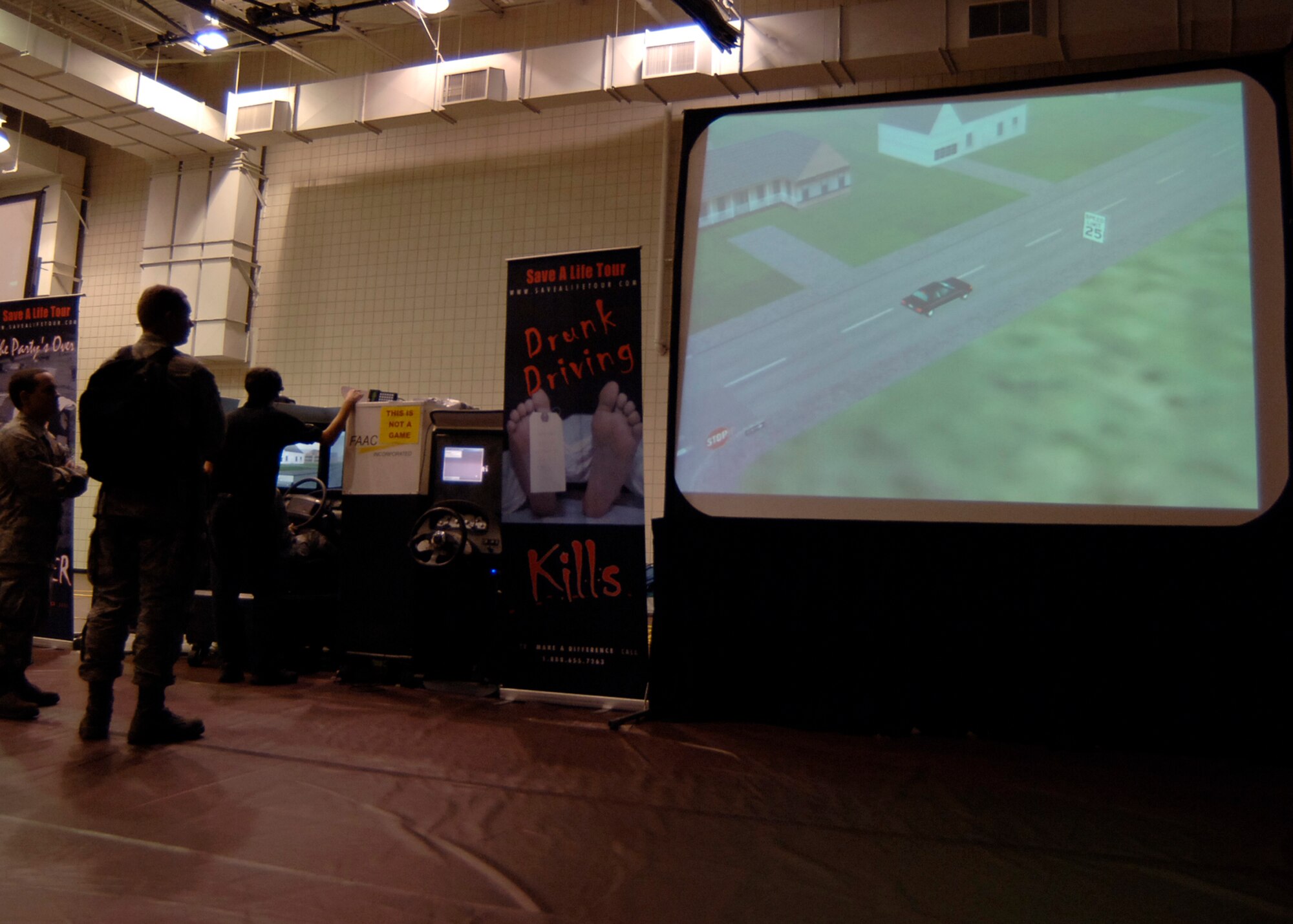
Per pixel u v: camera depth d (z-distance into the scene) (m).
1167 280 3.51
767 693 3.71
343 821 2.34
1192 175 3.57
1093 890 2.02
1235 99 3.57
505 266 8.88
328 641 4.89
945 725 3.51
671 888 1.97
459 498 4.41
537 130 8.91
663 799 2.65
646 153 8.54
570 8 8.79
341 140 9.66
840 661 3.64
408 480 4.48
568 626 4.01
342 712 3.71
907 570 3.59
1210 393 3.39
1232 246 3.47
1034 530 3.47
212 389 3.18
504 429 4.12
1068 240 3.64
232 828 2.25
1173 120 3.62
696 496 3.86
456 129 9.22
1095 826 2.48
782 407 3.83
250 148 9.71
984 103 3.83
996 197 3.75
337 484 5.20
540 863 2.09
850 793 2.76
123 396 3.02
